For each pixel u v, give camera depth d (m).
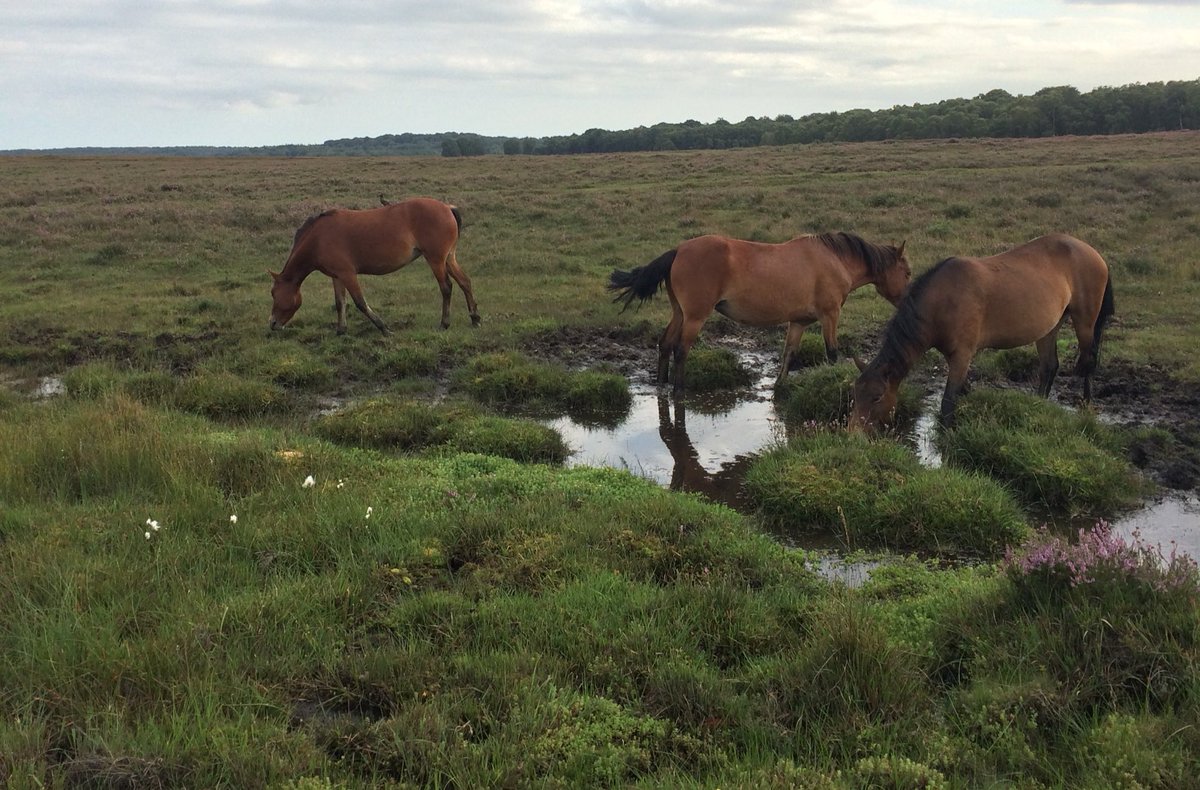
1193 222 17.61
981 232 18.09
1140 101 85.31
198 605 4.11
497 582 4.64
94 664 3.50
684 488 7.04
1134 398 8.86
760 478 6.66
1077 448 6.75
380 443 7.90
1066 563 4.08
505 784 2.95
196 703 3.28
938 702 3.58
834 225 19.67
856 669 3.55
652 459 7.82
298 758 3.03
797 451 7.04
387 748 3.12
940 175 27.80
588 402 9.50
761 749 3.22
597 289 14.81
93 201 25.77
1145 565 3.99
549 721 3.31
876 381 7.43
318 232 11.51
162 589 4.34
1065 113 86.50
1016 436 6.98
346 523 5.26
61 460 6.22
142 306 13.59
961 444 7.12
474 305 12.59
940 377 9.88
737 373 10.26
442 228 11.98
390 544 5.02
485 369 10.19
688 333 9.44
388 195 27.84
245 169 43.28
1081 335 8.42
